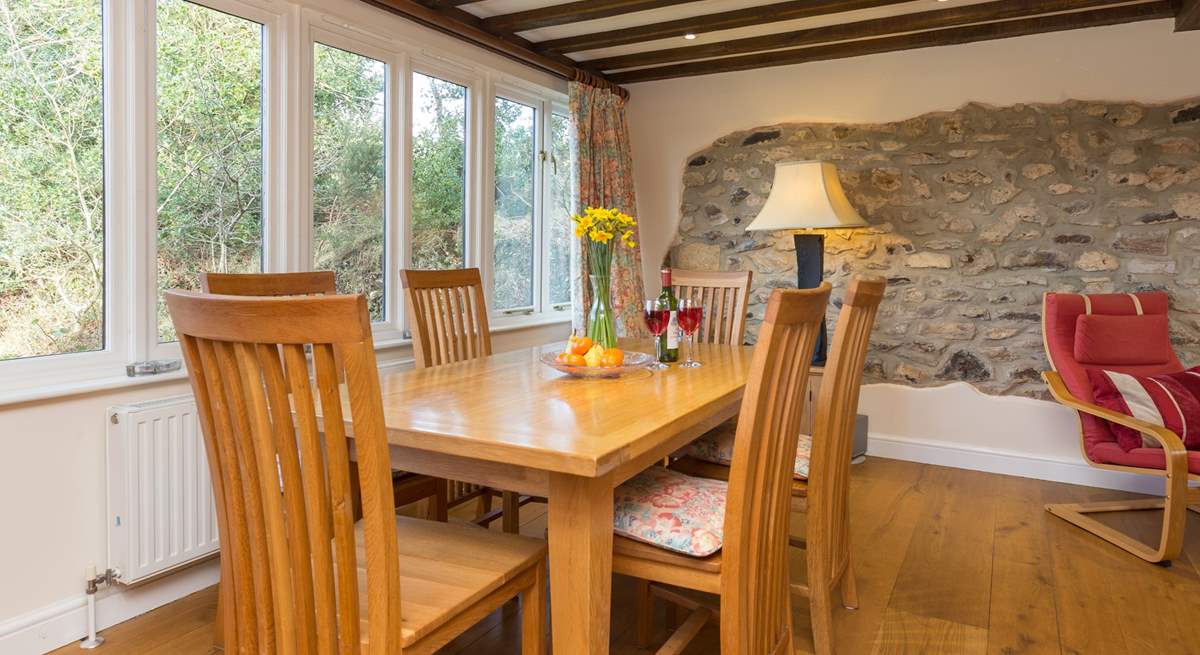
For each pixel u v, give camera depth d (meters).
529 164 4.40
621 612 2.43
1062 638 2.22
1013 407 3.96
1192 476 2.74
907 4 3.50
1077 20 3.67
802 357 1.66
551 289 4.62
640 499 1.78
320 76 3.01
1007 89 3.93
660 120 4.83
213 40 2.59
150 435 2.20
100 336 2.28
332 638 1.18
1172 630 2.27
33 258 2.11
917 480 3.83
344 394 1.86
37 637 2.05
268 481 1.14
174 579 2.42
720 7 3.55
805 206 3.81
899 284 4.20
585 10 3.45
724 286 3.21
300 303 1.06
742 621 1.55
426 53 3.49
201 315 1.13
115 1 2.27
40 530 2.06
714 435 2.48
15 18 2.04
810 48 4.25
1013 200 3.94
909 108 4.15
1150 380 3.14
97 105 2.25
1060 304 3.47
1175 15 3.53
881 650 2.15
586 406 1.73
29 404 2.03
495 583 1.46
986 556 2.85
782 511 1.73
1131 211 3.71
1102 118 3.75
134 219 2.32
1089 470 3.78
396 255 3.40
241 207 2.71
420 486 2.31
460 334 2.82
